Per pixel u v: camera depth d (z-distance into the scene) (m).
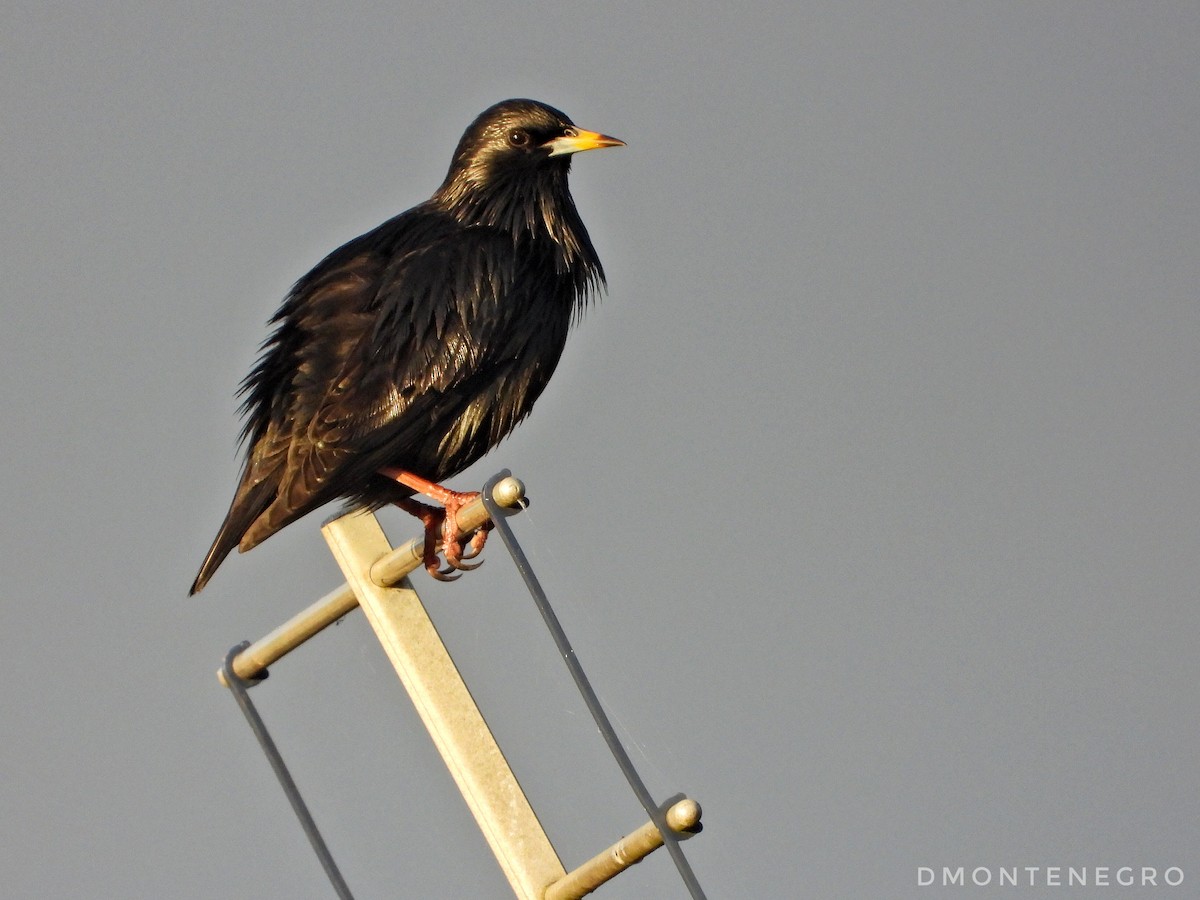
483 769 6.54
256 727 7.71
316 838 7.71
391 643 6.72
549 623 5.71
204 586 9.37
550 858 6.42
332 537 6.89
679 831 5.65
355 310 9.95
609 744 5.67
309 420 9.62
